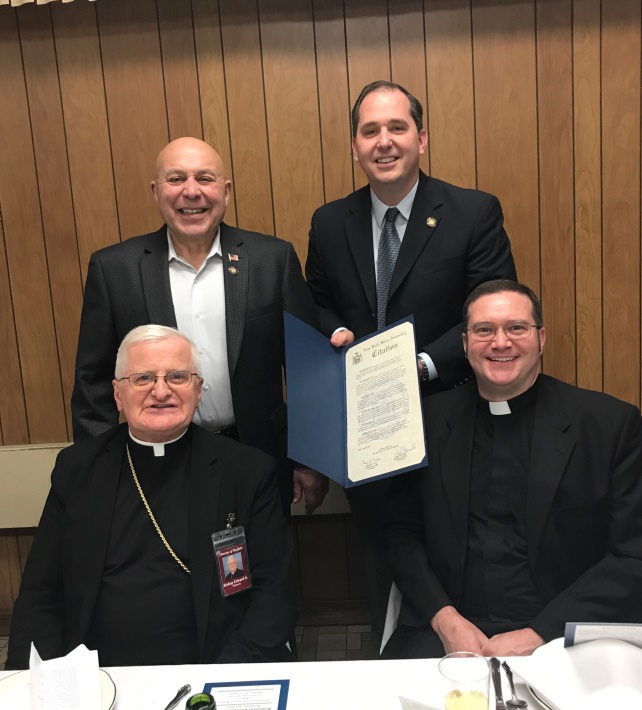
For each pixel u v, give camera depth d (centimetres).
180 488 183
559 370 293
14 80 285
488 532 191
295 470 248
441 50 274
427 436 201
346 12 274
